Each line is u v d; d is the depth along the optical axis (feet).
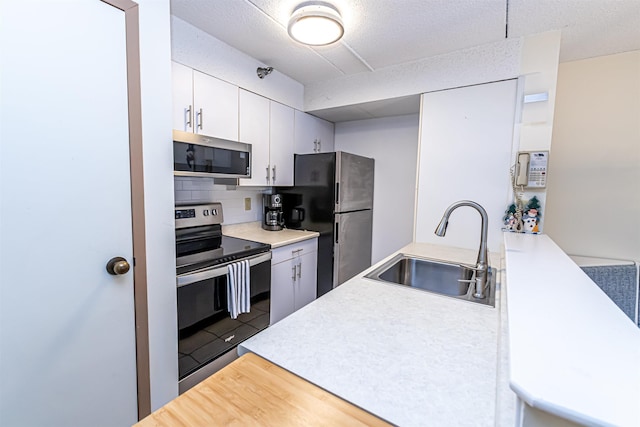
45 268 3.17
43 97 3.06
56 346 3.30
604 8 5.11
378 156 10.39
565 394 1.06
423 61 7.29
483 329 2.88
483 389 2.00
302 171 9.05
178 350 5.03
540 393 1.07
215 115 6.62
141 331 4.07
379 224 10.52
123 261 3.72
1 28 2.78
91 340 3.58
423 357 2.39
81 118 3.35
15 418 3.05
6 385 2.98
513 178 6.25
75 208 3.36
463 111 6.86
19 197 2.97
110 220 3.67
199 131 6.29
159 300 4.28
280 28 6.06
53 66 3.11
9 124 2.87
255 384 2.07
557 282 2.40
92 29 3.38
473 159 6.81
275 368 2.24
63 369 3.36
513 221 6.16
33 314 3.12
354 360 2.34
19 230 2.99
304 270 8.36
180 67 5.88
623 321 1.66
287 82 8.66
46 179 3.13
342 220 8.75
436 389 2.00
